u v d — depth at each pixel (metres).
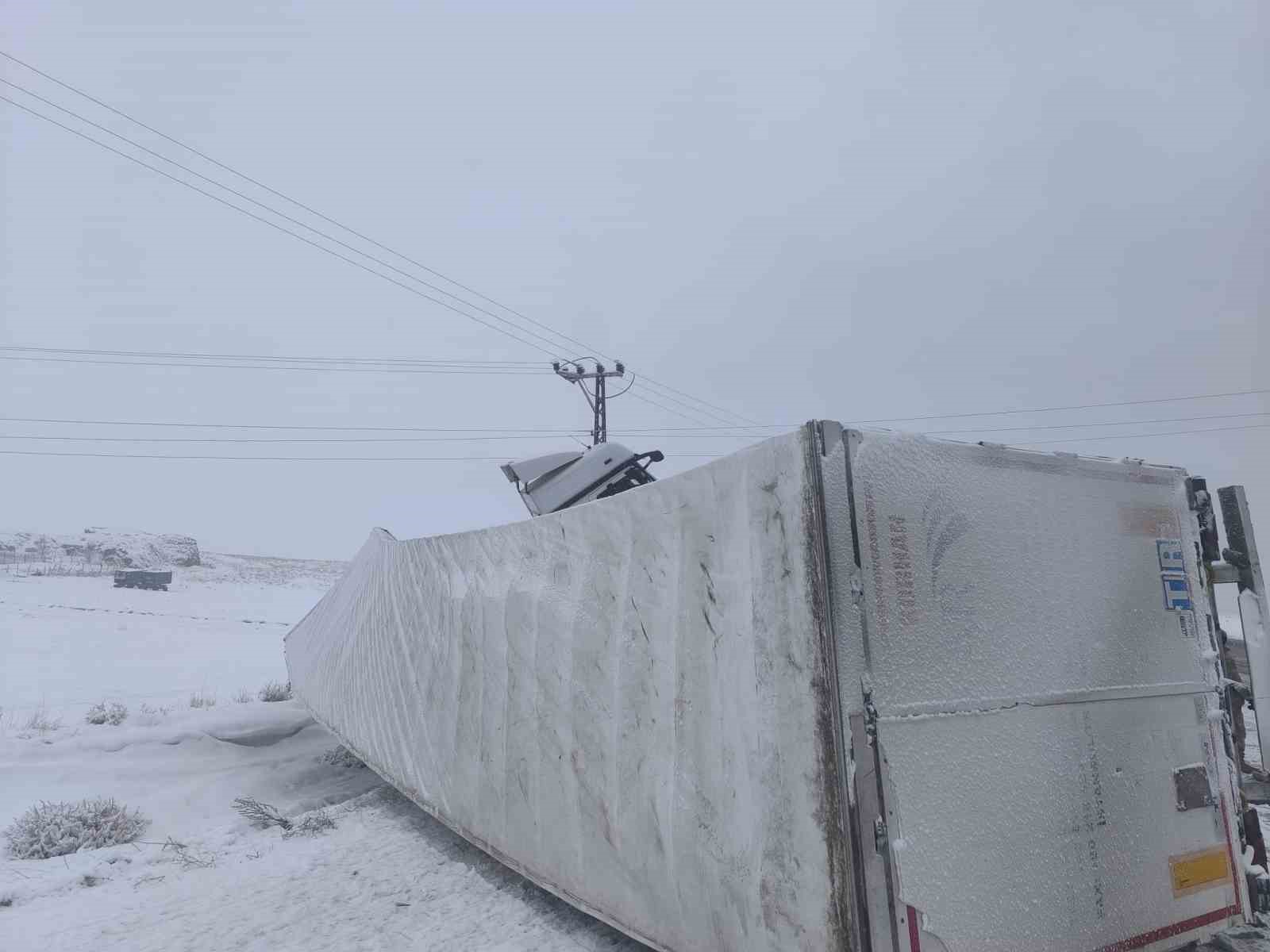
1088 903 2.97
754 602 2.99
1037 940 2.80
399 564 7.85
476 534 5.88
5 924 5.35
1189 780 3.41
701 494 3.39
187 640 26.25
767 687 2.89
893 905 2.51
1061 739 3.06
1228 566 3.74
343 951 4.36
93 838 7.38
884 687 2.68
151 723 11.35
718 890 3.07
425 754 6.35
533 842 4.50
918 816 2.63
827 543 2.70
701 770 3.22
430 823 7.15
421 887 5.40
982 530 3.09
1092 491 3.47
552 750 4.37
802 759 2.70
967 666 2.90
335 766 10.15
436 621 6.45
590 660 4.09
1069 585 3.27
